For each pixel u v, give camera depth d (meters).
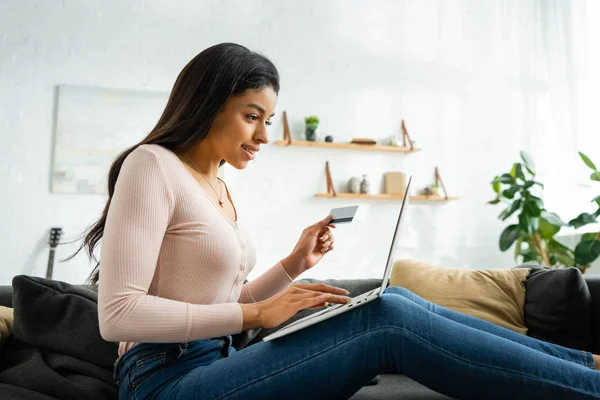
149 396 1.08
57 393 1.36
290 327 1.09
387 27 4.60
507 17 4.83
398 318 1.00
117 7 4.03
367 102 4.50
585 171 4.17
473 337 0.99
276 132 4.29
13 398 1.27
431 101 4.64
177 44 4.11
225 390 1.02
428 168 4.60
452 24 4.75
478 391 0.97
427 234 4.55
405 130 4.52
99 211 3.87
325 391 1.02
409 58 4.62
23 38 3.86
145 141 1.22
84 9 3.97
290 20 4.38
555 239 4.31
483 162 4.70
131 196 1.05
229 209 1.33
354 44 4.51
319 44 4.43
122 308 0.97
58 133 3.85
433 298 1.97
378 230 4.44
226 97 1.20
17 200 3.78
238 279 1.24
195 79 1.21
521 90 4.79
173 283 1.12
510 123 4.76
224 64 1.20
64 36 3.92
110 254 1.00
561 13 4.49
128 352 1.15
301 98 4.36
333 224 1.50
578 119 4.26
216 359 1.18
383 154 4.51
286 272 1.45
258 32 4.30
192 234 1.12
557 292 1.84
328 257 4.33
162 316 0.99
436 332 0.98
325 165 4.37
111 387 1.46
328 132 4.39
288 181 4.28
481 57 4.77
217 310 1.04
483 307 1.93
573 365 0.98
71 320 1.53
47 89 3.87
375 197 4.32
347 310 1.04
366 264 4.39
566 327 1.82
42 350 1.51
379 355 1.00
